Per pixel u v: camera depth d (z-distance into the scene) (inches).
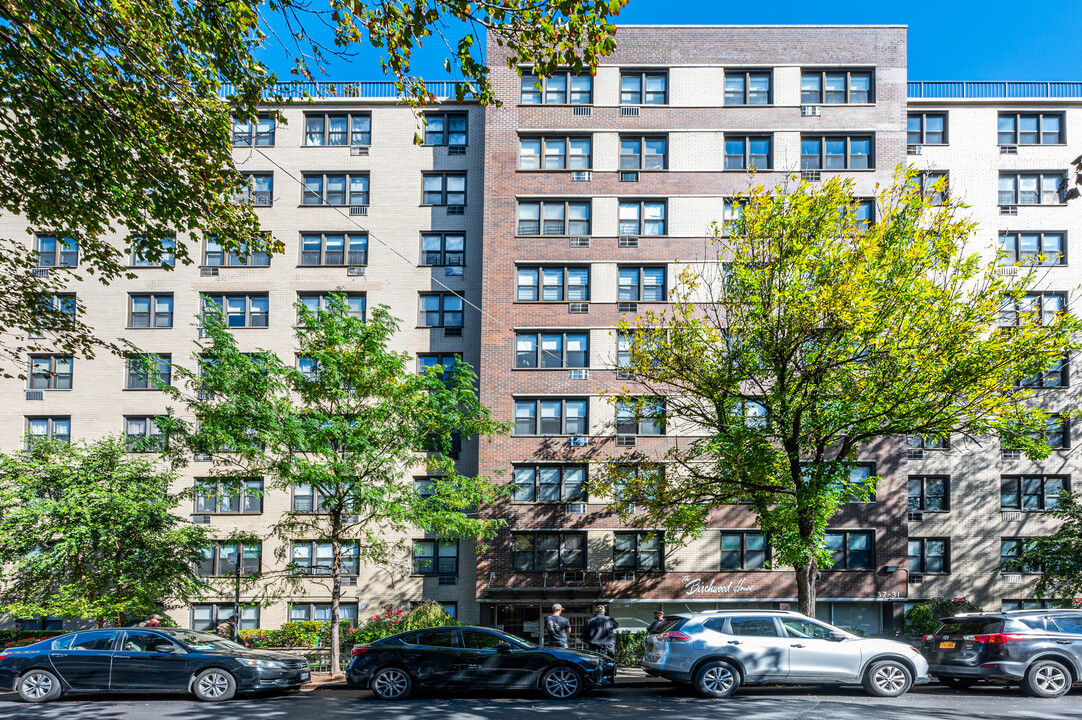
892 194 705.6
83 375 1074.1
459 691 594.2
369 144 1122.7
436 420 735.7
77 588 787.4
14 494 773.3
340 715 488.4
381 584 1023.0
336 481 674.2
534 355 1031.6
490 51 1080.8
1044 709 497.0
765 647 565.3
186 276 1090.1
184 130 406.9
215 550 1029.2
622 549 985.5
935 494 1058.7
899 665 566.3
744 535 978.7
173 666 565.6
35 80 363.3
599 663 581.9
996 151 1090.7
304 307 740.0
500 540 979.3
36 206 424.8
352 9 338.3
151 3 350.9
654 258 1032.2
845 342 634.2
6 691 603.8
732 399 702.5
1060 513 927.0
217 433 653.3
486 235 1045.8
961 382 618.5
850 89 1060.5
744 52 1066.1
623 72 1077.8
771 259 667.4
